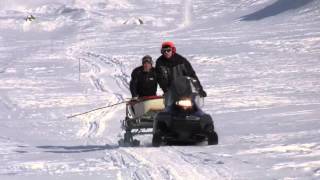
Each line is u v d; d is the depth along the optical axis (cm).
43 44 15912
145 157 2245
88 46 14450
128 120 3028
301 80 6950
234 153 2198
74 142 3397
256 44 12294
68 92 6725
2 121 4734
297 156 2044
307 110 4269
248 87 6456
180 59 2836
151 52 11900
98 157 2356
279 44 12006
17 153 2759
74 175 1922
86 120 4672
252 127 3338
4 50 14338
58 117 4909
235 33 16188
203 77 7719
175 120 2595
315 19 18925
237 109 4772
